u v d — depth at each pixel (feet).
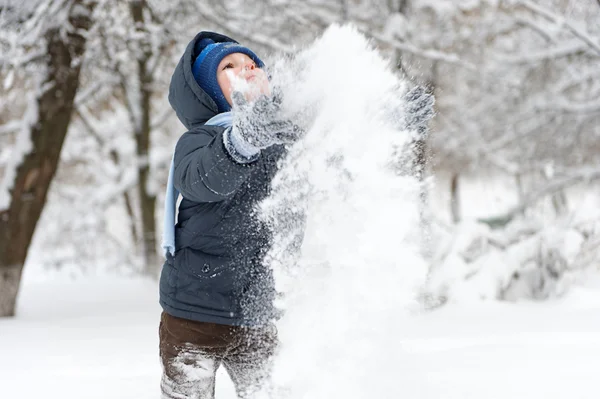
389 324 7.40
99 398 10.44
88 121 47.50
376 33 31.68
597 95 39.73
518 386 9.67
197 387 7.03
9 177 24.64
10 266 24.31
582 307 21.48
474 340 14.55
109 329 19.60
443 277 22.93
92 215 49.85
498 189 70.90
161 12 26.96
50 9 22.40
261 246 6.98
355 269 7.23
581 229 28.02
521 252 23.67
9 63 22.85
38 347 16.26
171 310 7.03
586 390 9.29
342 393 7.13
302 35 32.53
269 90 6.58
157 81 35.68
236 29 28.63
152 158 47.98
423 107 7.19
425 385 8.99
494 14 37.40
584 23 36.42
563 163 43.68
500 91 41.60
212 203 6.88
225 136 6.03
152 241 44.88
